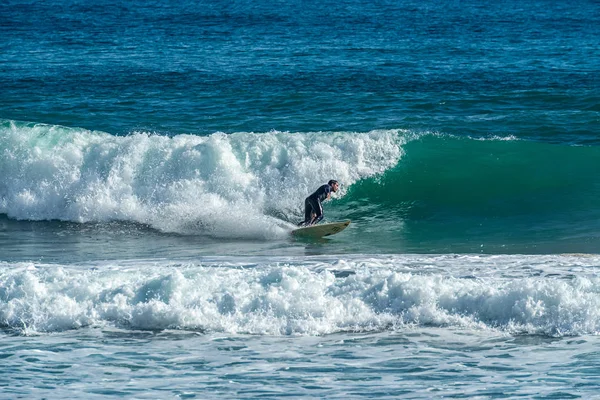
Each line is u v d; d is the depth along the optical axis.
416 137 75.50
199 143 70.81
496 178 73.06
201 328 36.81
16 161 71.31
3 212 69.88
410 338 35.03
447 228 64.06
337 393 28.38
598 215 65.81
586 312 35.59
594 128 89.81
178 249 58.22
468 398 27.53
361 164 72.56
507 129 89.44
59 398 28.11
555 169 74.44
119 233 64.12
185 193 68.38
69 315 37.59
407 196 71.19
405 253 56.06
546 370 30.44
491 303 36.84
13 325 37.50
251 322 36.75
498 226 64.06
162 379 30.23
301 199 68.81
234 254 55.94
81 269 46.31
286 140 71.75
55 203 69.44
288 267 41.38
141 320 37.31
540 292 36.81
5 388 29.14
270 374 30.69
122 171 69.62
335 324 36.72
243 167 70.12
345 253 55.97
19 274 41.03
